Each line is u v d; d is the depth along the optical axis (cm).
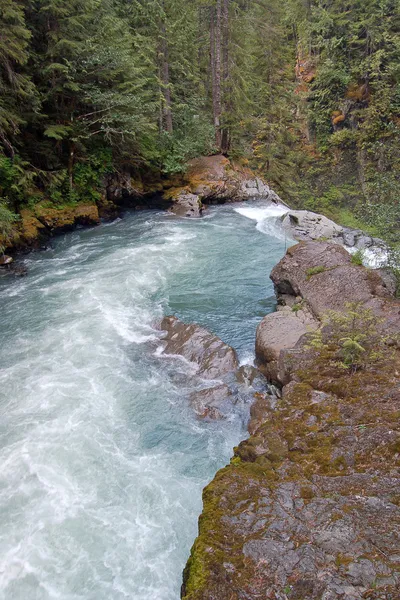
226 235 1686
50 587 458
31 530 514
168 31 2178
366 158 2680
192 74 2561
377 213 1145
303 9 3228
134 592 453
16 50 1344
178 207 2019
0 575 466
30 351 881
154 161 2164
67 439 654
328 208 2711
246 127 2603
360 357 668
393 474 446
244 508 424
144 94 1978
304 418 562
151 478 599
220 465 630
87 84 1656
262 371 822
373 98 2611
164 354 884
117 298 1116
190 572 363
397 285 950
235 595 336
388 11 2600
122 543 504
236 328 1006
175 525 530
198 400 745
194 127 2392
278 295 1115
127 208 2050
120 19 1997
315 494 432
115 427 689
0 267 1323
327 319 816
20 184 1441
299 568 353
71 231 1677
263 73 2872
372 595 323
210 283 1241
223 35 2364
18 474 588
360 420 535
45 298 1114
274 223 1862
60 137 1534
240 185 2314
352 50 2712
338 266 1012
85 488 575
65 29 1538
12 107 1458
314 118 2962
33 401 732
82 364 841
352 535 379
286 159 2870
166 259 1398
